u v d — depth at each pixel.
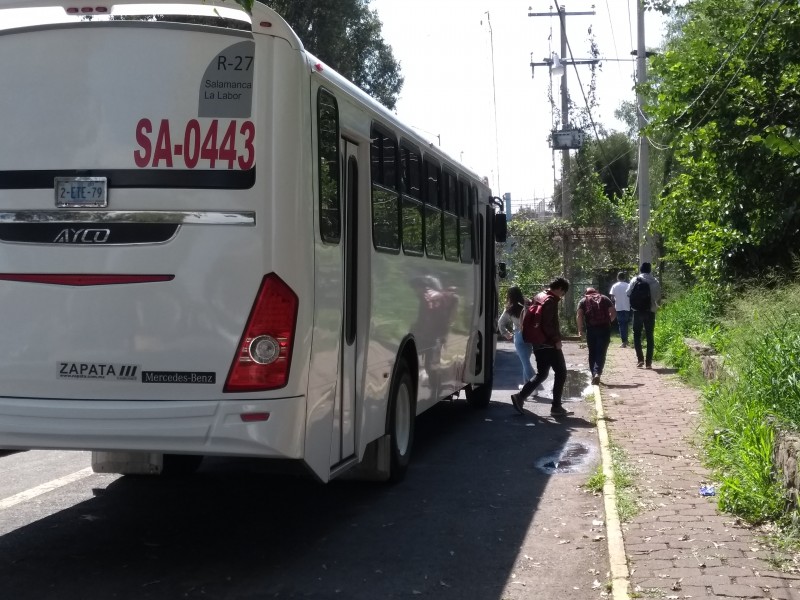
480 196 12.07
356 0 27.77
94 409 5.35
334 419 6.14
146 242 5.37
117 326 5.37
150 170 5.39
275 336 5.34
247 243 5.36
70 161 5.43
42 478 8.08
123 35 5.44
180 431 5.30
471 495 7.70
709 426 9.25
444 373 10.02
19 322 5.45
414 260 8.39
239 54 5.43
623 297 21.42
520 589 5.37
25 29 5.50
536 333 12.11
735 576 5.25
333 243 6.04
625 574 5.30
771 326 9.02
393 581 5.49
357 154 6.91
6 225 5.47
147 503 7.27
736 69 13.80
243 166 5.39
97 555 5.91
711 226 15.25
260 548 6.12
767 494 6.53
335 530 6.59
